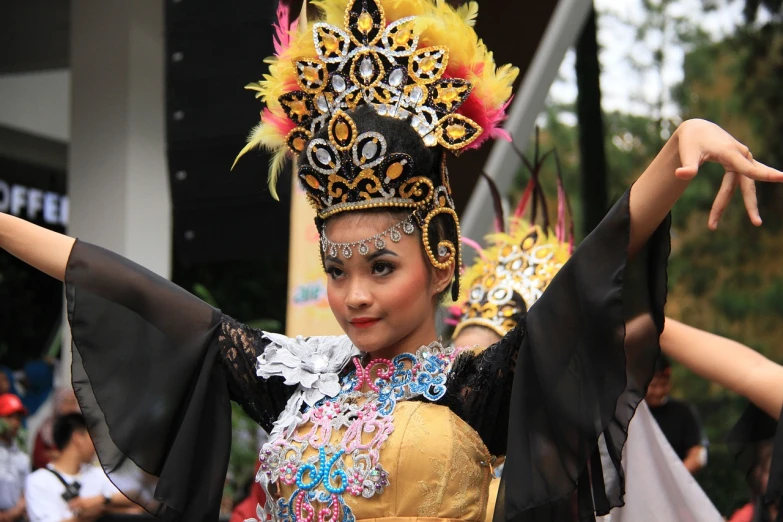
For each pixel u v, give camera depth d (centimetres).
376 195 226
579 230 1122
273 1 407
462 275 406
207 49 417
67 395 515
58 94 1068
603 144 773
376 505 219
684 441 566
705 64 1329
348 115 230
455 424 226
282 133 254
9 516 596
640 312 213
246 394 248
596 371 212
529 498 213
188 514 238
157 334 245
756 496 315
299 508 225
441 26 240
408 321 228
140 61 648
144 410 238
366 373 235
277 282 952
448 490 220
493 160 523
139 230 646
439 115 236
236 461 683
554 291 218
